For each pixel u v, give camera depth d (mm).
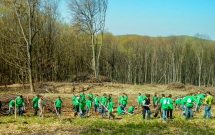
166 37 102062
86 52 73375
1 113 24859
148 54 90750
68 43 66188
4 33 49750
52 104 28969
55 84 46844
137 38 125875
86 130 15844
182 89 46031
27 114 24531
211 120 19109
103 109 23031
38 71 56062
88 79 53469
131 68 86250
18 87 44906
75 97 25031
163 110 19000
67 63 66250
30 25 38719
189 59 92938
